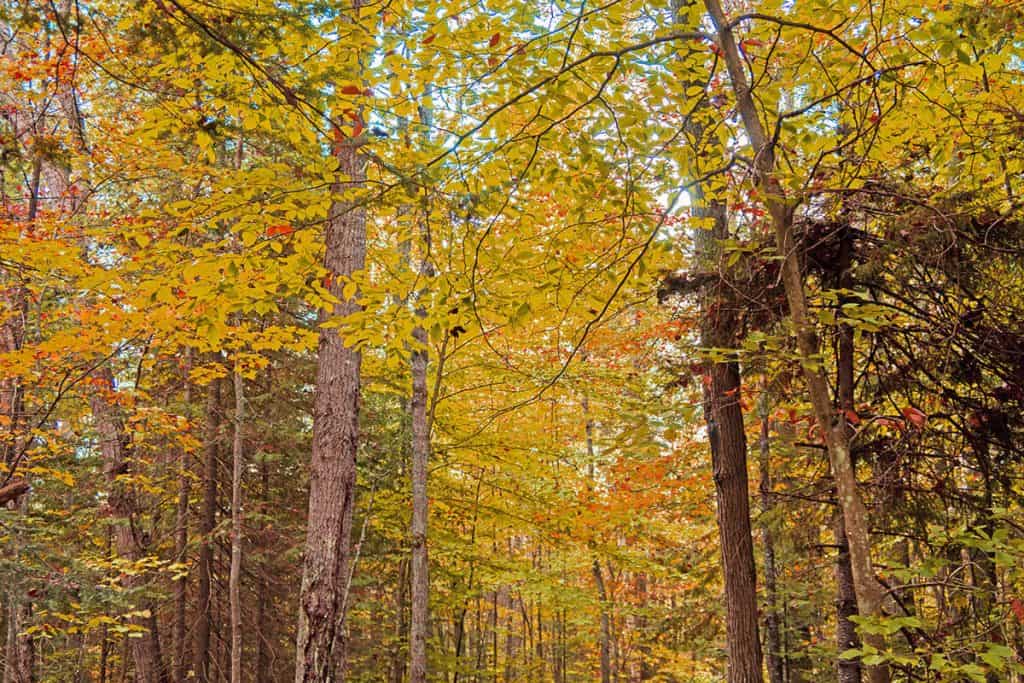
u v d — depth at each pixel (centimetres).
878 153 500
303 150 527
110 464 1046
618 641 2083
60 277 731
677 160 489
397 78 491
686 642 1135
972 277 490
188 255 553
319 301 511
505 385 1037
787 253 394
